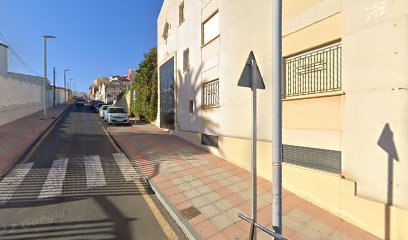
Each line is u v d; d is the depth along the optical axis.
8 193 5.73
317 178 5.16
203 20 10.34
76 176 6.97
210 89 9.97
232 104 8.23
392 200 3.97
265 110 6.70
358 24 4.44
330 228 4.39
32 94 25.83
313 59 5.46
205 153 9.56
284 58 6.15
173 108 14.51
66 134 14.04
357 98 4.45
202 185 6.33
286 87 6.13
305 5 5.49
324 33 5.08
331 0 4.93
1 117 16.20
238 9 7.86
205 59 10.18
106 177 6.97
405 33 3.82
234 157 8.11
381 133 4.10
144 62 22.11
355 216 4.45
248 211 5.00
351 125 4.55
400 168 3.87
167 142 11.76
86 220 4.61
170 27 15.11
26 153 9.32
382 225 4.06
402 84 3.85
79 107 45.38
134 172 7.45
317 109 5.22
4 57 18.11
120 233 4.21
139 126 19.03
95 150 10.09
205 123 10.17
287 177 5.90
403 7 3.84
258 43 6.95
